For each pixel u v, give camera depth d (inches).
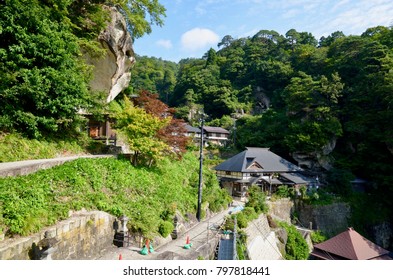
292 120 1882.4
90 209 438.6
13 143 500.4
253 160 1381.6
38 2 512.4
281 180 1414.9
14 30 455.5
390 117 1539.1
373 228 1364.4
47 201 382.3
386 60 1744.6
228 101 2662.4
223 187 1374.3
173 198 684.1
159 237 541.3
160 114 847.1
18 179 385.7
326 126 1675.7
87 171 513.7
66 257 353.1
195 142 1998.0
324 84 1833.2
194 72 3284.9
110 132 833.5
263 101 2760.8
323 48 2662.4
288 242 1033.5
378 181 1499.8
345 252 527.8
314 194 1342.3
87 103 618.8
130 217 499.8
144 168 703.7
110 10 775.7
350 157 1700.3
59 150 608.4
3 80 454.0
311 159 1717.5
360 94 1750.7
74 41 569.0
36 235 318.0
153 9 941.8
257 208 1013.8
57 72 507.2
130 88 1057.5
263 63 2906.0
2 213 310.7
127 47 861.8
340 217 1359.5
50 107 521.0
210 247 585.0
